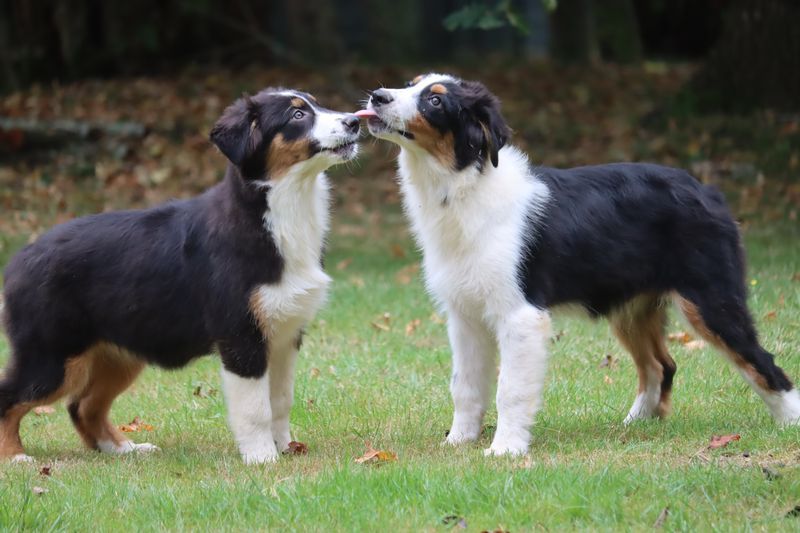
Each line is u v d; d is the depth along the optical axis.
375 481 8.15
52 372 9.38
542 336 9.05
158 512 7.88
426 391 11.44
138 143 23.92
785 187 20.27
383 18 37.50
